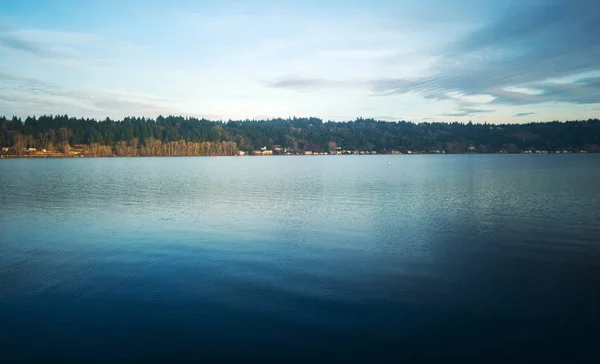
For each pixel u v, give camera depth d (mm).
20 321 11773
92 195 42562
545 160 159750
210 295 13602
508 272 15789
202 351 10156
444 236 22031
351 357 9867
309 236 22172
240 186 52844
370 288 14148
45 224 25875
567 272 15781
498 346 10320
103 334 11016
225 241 21062
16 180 63250
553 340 10594
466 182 56938
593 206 32375
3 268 16562
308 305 12750
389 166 120125
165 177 71375
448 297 13359
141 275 15641
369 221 26594
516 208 31781
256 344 10461
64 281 15023
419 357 9859
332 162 162750
